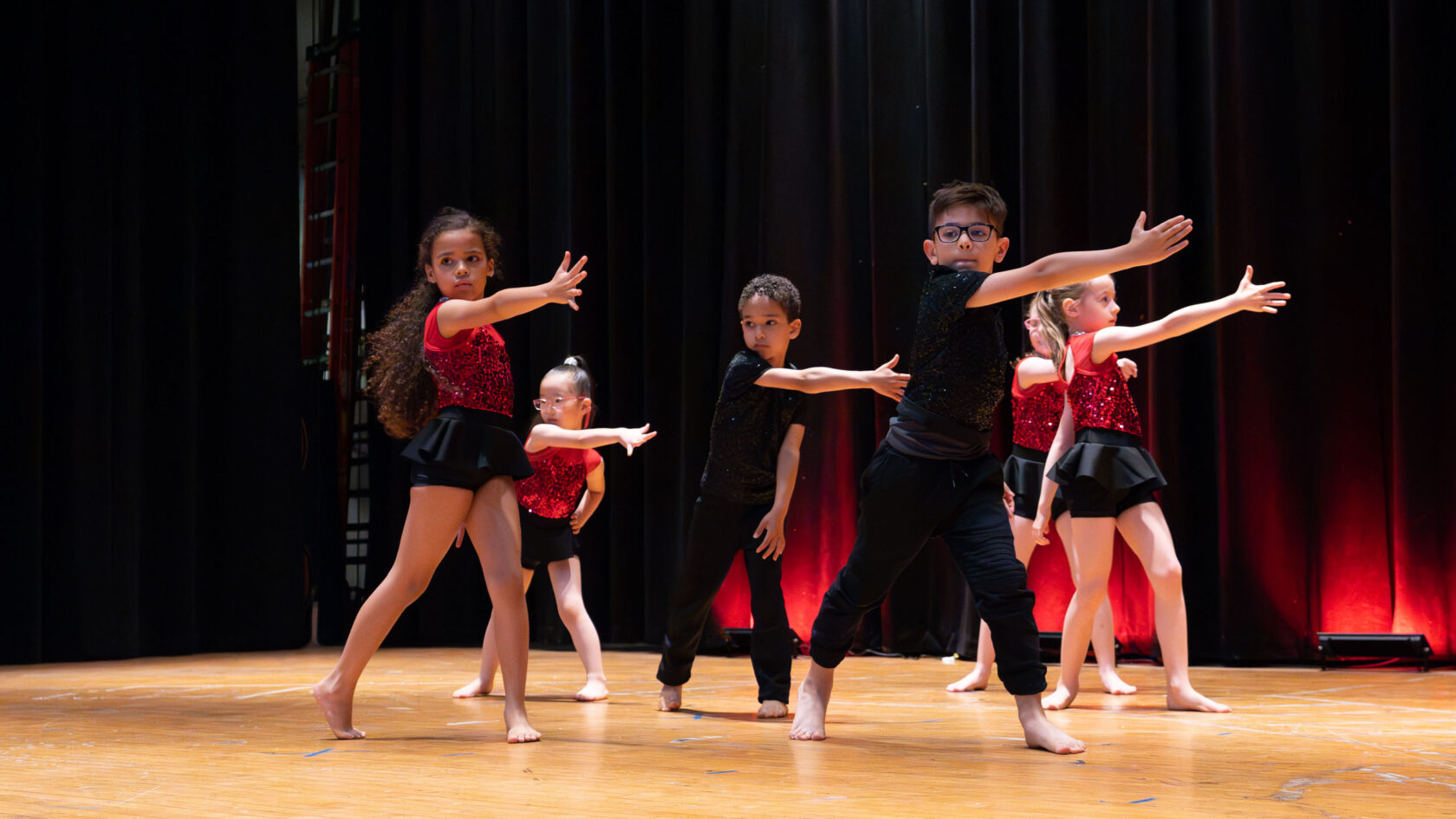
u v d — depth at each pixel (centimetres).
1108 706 275
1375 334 406
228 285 570
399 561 214
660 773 170
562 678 378
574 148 551
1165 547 268
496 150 579
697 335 514
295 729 235
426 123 593
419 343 218
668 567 516
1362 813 138
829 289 493
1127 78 446
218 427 564
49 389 508
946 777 164
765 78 506
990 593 197
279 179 590
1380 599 396
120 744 210
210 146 570
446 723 244
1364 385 404
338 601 604
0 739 220
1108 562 270
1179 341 432
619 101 545
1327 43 413
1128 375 278
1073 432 282
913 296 477
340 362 611
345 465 610
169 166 551
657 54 538
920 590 468
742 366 253
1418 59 393
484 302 203
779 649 257
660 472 521
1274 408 412
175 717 263
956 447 196
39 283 500
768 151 503
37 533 491
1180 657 265
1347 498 402
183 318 547
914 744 203
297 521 584
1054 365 308
